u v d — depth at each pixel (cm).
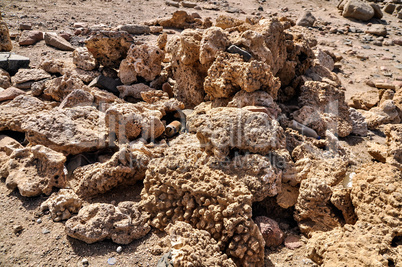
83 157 445
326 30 1266
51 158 392
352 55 1046
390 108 643
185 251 293
